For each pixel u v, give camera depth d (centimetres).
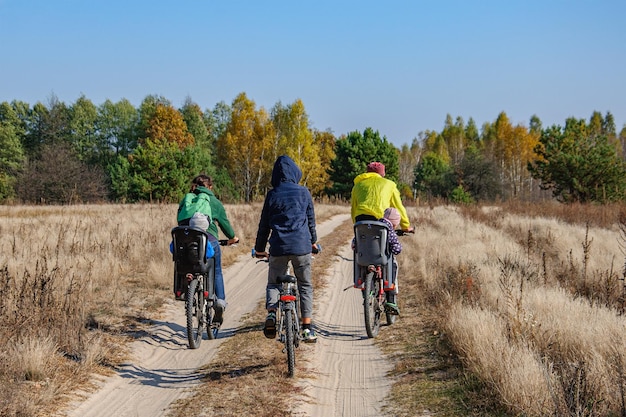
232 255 1511
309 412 522
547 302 783
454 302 819
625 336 597
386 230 743
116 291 986
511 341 606
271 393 560
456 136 12588
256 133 6956
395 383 598
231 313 938
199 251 707
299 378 606
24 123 8438
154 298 980
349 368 657
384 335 784
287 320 596
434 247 1476
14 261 1104
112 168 5944
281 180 653
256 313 922
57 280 900
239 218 2253
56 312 705
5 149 7275
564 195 4819
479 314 707
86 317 791
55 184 5444
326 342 761
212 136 9650
